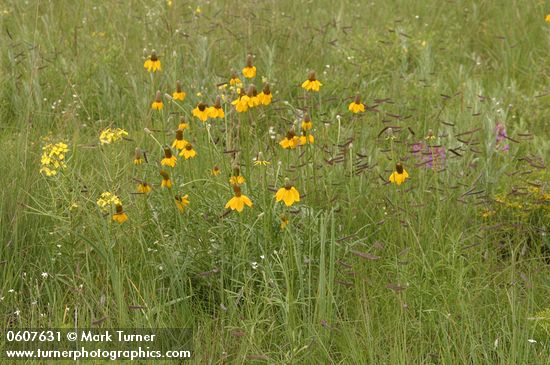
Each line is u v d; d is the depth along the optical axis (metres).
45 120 5.91
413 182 5.01
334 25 7.88
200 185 4.52
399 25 8.20
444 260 4.18
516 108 6.66
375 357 3.50
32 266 4.22
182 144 4.21
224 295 4.04
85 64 6.86
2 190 4.41
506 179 5.24
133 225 4.25
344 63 7.46
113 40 7.36
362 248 4.40
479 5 8.67
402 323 3.72
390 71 7.21
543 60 7.61
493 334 3.74
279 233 4.19
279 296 3.77
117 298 3.74
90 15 7.82
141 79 6.44
